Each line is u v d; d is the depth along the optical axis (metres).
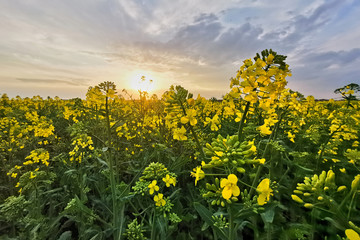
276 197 2.84
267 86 1.57
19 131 4.70
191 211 3.11
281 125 3.64
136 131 5.05
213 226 1.62
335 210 1.12
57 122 7.98
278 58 1.64
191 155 3.90
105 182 3.67
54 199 3.55
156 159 4.19
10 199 2.28
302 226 2.29
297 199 1.24
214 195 1.37
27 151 4.92
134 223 2.17
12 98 15.63
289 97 3.01
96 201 2.96
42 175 2.64
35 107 12.71
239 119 1.87
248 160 1.29
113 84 2.57
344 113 3.78
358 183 1.07
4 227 2.81
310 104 6.88
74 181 3.45
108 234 2.38
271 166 2.78
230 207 1.39
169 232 2.46
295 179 2.85
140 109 5.27
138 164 3.89
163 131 4.53
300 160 2.94
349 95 4.84
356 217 1.89
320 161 3.29
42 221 2.41
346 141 4.54
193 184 3.66
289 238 2.23
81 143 3.19
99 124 3.88
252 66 1.56
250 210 1.38
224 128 5.87
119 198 2.38
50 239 2.64
